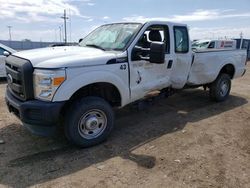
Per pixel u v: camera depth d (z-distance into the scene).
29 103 3.72
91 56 4.09
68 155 3.93
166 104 6.75
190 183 3.26
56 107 3.69
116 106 4.67
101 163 3.71
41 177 3.34
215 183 3.27
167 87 5.57
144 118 5.62
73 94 3.96
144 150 4.12
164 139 4.55
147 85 4.92
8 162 3.68
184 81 5.82
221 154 4.04
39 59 3.85
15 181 3.25
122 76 4.45
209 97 7.09
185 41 5.65
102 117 4.28
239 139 4.61
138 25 4.88
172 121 5.46
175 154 4.00
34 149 4.09
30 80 3.78
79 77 3.87
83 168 3.57
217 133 4.86
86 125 4.11
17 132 4.70
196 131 4.94
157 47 4.19
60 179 3.31
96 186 3.17
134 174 3.44
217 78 6.82
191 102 6.99
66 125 3.99
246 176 3.45
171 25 5.33
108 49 4.68
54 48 4.70
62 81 3.71
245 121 5.57
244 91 8.73
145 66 4.81
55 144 4.28
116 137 4.61
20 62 3.86
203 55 6.16
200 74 6.21
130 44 4.56
